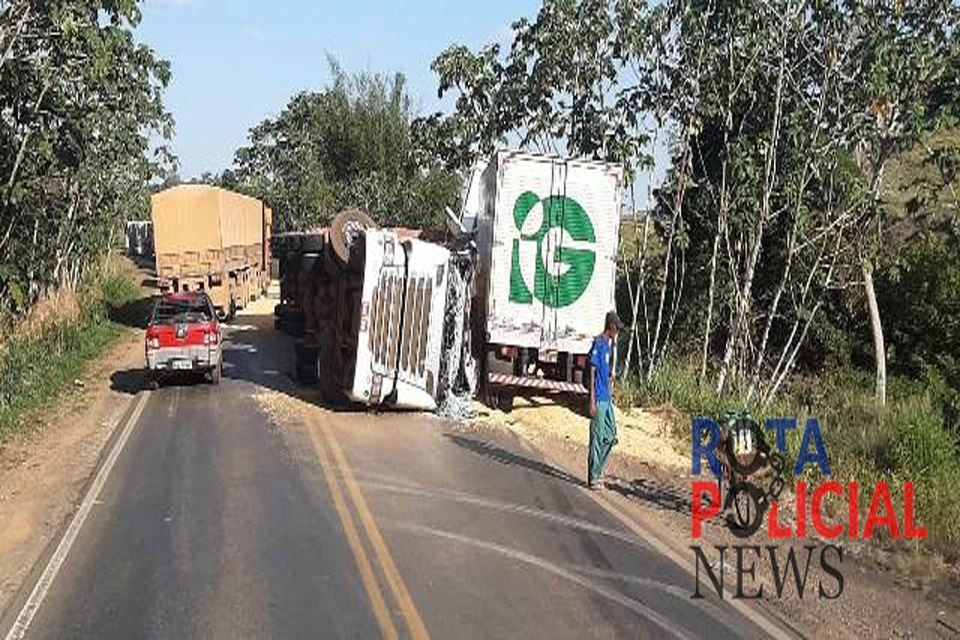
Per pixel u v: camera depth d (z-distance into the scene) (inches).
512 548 385.7
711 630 305.7
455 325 692.1
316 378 816.3
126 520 425.1
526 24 924.6
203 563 363.6
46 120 896.3
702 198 924.6
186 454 560.1
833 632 311.3
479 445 592.4
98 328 1206.3
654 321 989.8
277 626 300.8
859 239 837.2
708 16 810.8
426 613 312.5
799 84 842.8
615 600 330.0
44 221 1073.5
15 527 429.1
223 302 1304.1
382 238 659.4
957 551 405.7
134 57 850.1
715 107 842.8
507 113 951.6
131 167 1466.5
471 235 759.7
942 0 762.8
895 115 793.6
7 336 923.4
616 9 863.1
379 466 526.6
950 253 950.4
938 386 889.5
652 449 597.0
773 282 927.7
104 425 665.0
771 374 940.6
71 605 323.0
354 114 2422.5
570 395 727.7
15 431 639.8
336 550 378.0
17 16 751.1
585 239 681.6
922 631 315.9
